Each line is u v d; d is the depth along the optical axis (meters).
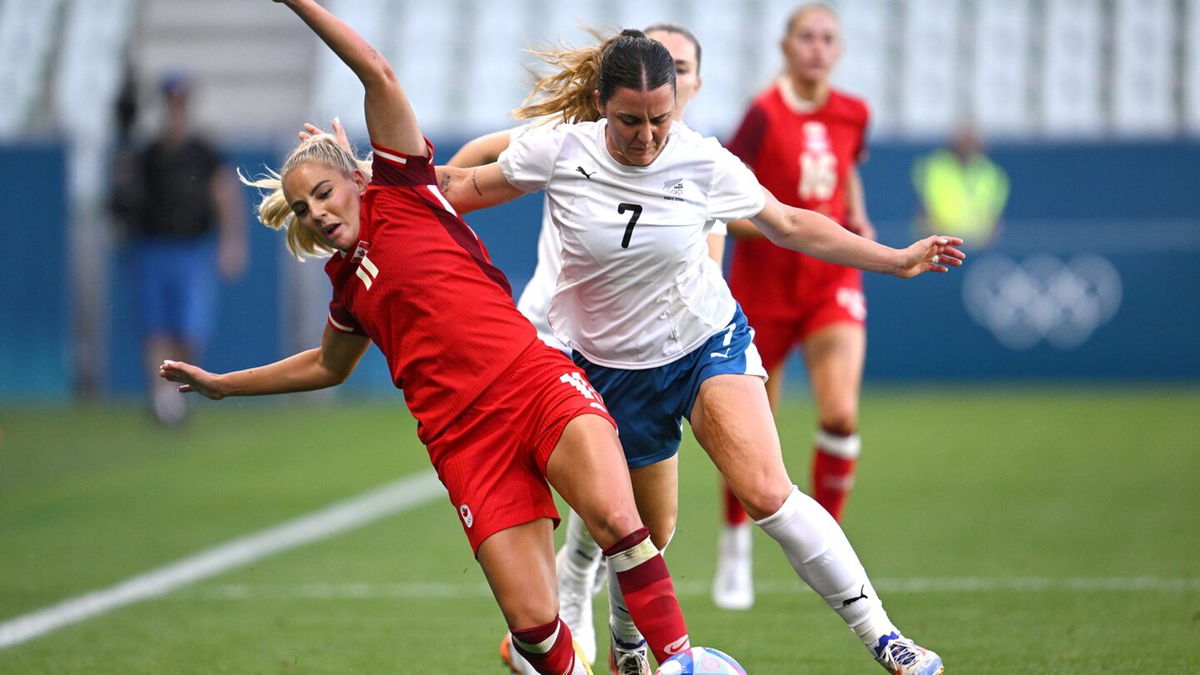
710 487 35.53
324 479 36.38
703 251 15.90
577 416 14.52
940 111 73.50
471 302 14.89
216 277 53.62
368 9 79.31
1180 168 55.91
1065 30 76.69
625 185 15.34
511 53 76.12
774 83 25.05
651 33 20.16
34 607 22.69
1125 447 40.16
